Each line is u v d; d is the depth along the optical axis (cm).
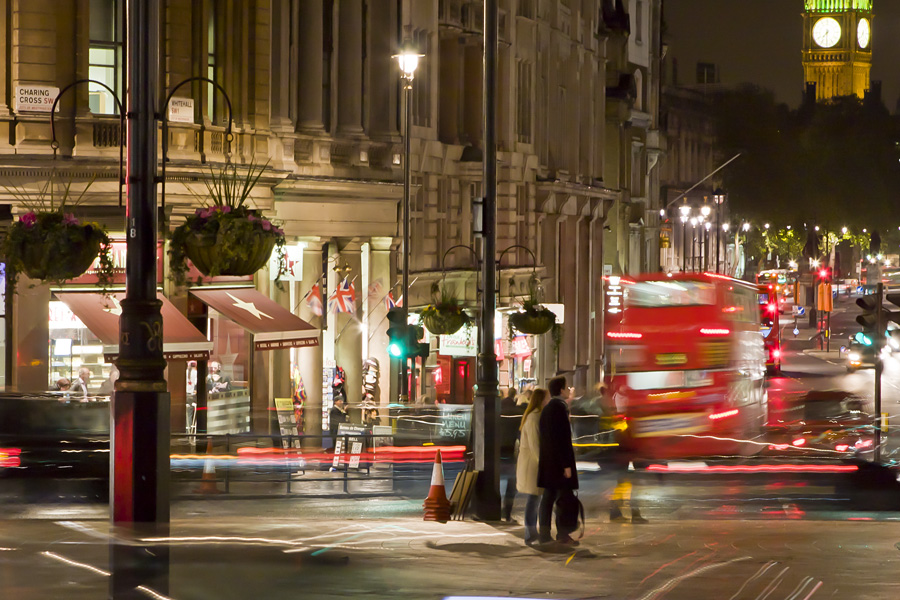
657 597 1411
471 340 4866
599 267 7612
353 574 1520
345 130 4100
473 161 5147
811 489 2928
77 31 3075
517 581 1508
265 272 3662
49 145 3033
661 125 10500
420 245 4753
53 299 3100
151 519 1324
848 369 8250
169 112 3203
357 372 4116
